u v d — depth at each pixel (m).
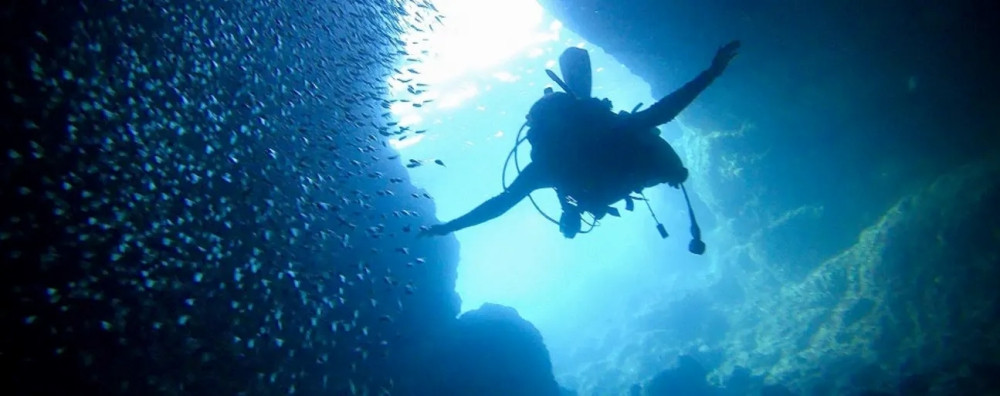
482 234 61.44
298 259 9.12
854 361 11.29
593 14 14.76
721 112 15.78
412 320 11.88
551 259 73.19
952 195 10.86
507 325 12.52
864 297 12.47
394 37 12.59
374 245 11.66
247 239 8.28
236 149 8.62
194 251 7.52
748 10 13.02
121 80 7.64
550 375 12.56
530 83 25.50
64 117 7.01
